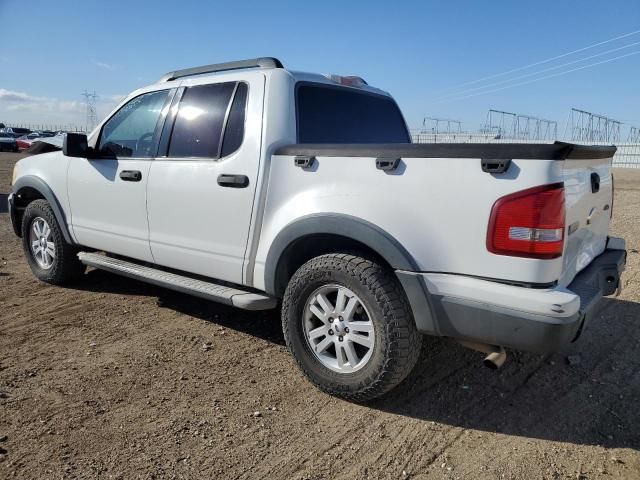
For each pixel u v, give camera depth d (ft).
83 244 16.21
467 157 8.89
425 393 11.15
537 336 8.44
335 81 13.89
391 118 15.87
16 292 17.17
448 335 9.44
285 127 11.85
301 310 10.98
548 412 10.46
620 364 12.59
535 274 8.50
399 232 9.56
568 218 9.04
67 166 16.16
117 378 11.45
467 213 8.93
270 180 11.44
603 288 11.13
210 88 13.11
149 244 14.01
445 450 9.17
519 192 8.48
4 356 12.41
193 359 12.50
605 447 9.30
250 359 12.57
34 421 9.70
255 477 8.34
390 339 9.71
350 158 10.23
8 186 49.37
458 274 9.14
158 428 9.59
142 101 14.73
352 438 9.45
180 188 13.00
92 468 8.42
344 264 10.12
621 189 60.18
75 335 13.76
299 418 10.07
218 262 12.50
